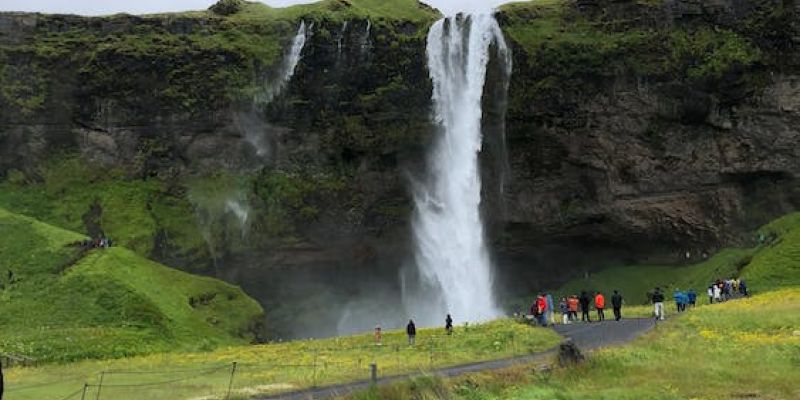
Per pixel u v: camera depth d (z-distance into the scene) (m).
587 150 81.88
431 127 85.50
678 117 81.38
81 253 65.50
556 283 86.56
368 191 85.25
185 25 89.56
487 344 36.03
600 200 82.12
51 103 88.44
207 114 86.88
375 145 84.56
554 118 81.50
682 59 80.75
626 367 25.83
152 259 80.38
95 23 90.25
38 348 46.16
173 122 87.19
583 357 26.38
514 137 82.81
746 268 67.69
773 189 80.25
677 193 81.81
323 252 84.50
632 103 81.56
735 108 80.44
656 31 82.00
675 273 80.81
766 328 33.06
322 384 26.78
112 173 87.12
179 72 87.44
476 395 22.12
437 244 85.75
